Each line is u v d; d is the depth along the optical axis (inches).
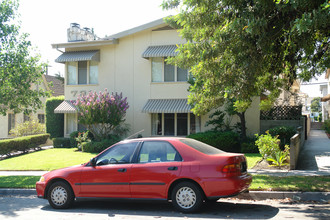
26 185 452.4
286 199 345.1
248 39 372.8
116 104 810.2
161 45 858.1
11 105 623.2
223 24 422.9
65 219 285.9
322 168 495.2
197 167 285.1
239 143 727.7
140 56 877.8
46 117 981.2
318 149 706.8
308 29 325.1
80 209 327.0
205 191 279.7
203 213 289.7
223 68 396.2
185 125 834.8
